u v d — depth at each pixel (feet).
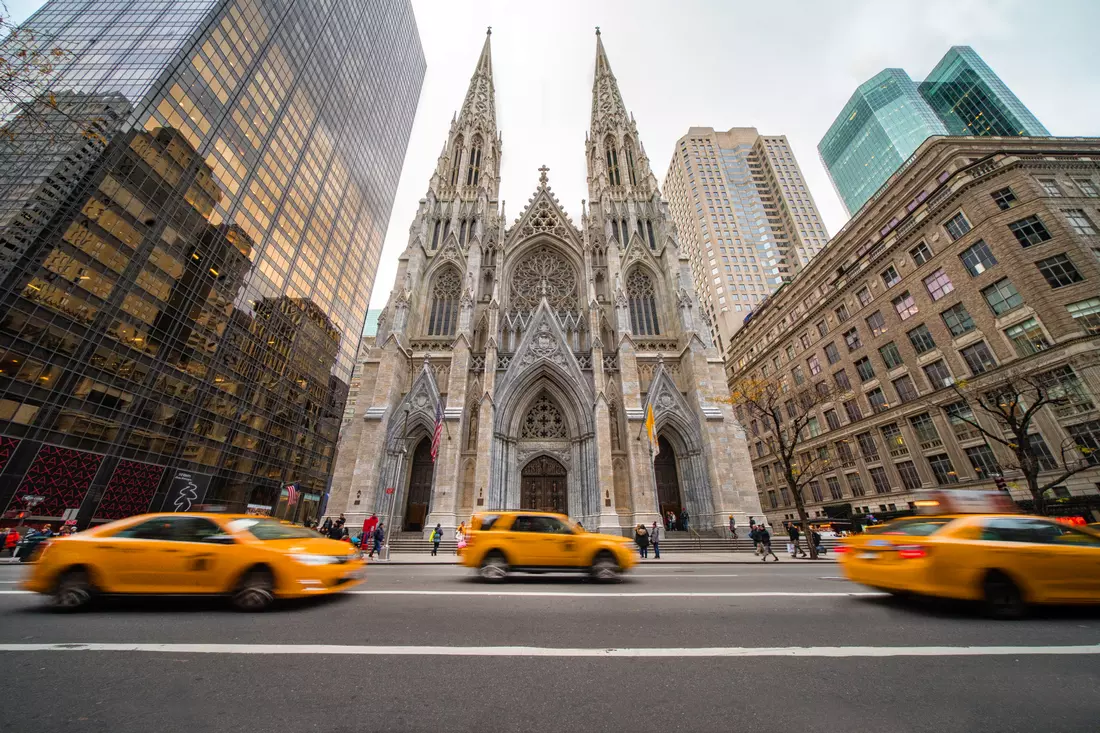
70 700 13.87
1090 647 19.67
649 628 23.07
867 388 153.17
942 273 128.98
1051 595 25.49
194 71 151.23
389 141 322.14
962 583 26.04
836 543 97.71
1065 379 99.55
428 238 145.28
